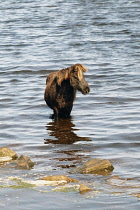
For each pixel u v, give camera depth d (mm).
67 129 26922
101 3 90438
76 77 27703
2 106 31922
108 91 35406
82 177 19859
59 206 17062
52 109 29469
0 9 88750
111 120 28391
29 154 22984
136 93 34688
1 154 22484
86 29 65750
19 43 57438
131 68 43188
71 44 56000
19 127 27438
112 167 20875
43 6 90812
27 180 19594
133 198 17578
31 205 17188
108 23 69562
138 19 72125
